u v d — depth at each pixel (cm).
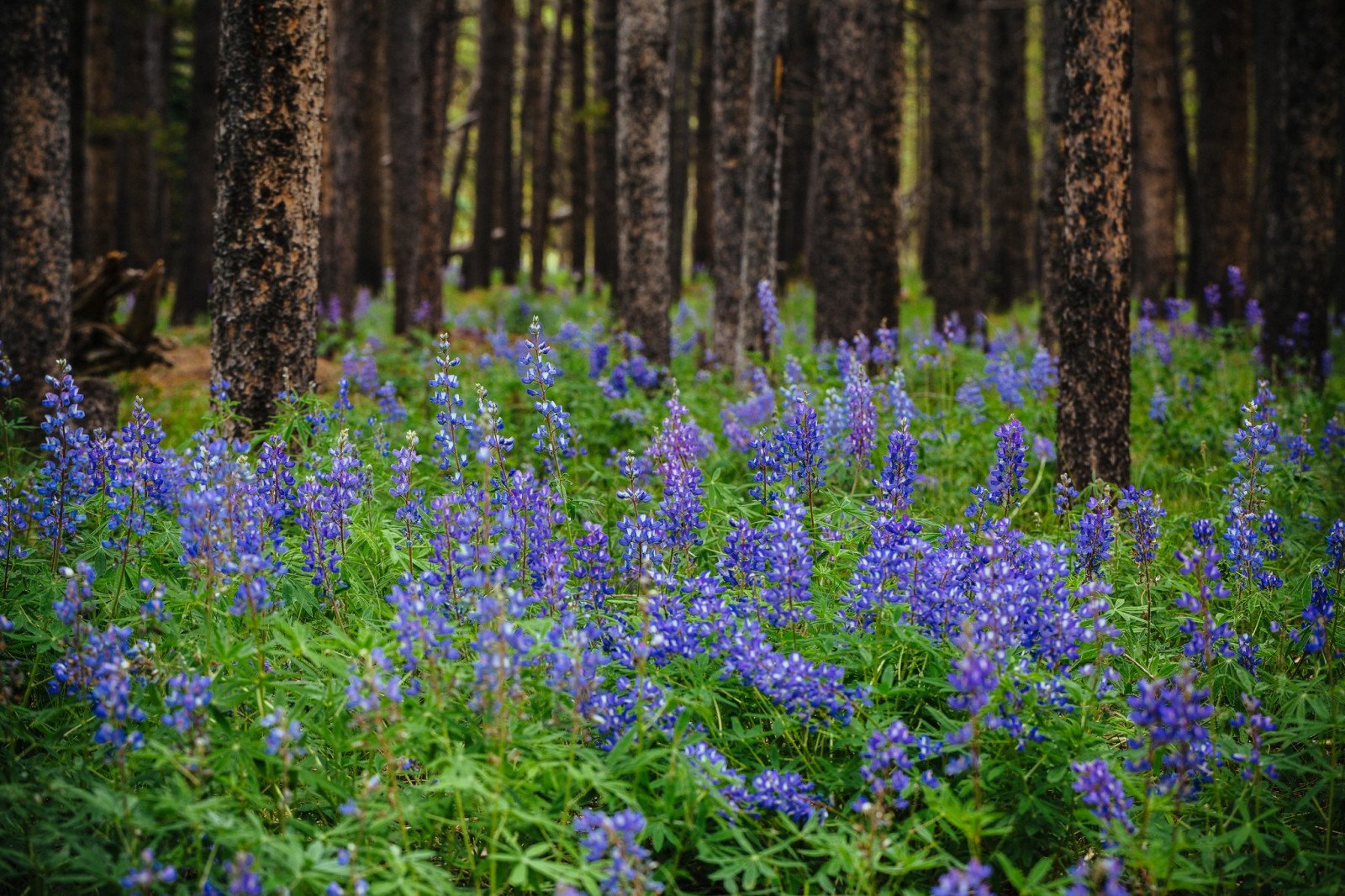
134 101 2445
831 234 1299
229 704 388
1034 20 3512
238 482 444
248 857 309
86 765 389
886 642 447
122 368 1327
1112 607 504
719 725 431
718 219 1277
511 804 351
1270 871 391
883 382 864
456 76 4022
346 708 384
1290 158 1184
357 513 529
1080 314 755
